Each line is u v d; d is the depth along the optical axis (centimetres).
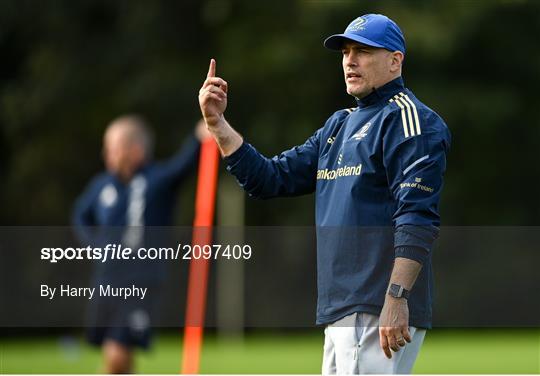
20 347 5984
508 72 9075
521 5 8894
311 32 8700
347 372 1866
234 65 8875
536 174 9244
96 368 4225
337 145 1945
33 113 9156
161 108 9050
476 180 9175
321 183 1955
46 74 9281
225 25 9162
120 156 3362
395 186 1845
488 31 8875
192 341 2933
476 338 6081
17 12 9294
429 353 4650
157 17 9244
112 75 9369
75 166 9306
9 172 9544
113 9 9431
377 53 1908
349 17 8444
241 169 1984
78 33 9400
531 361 4225
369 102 1922
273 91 8931
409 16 8206
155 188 3347
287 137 8825
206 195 3000
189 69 9119
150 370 4062
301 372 3884
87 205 3394
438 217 1819
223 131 1981
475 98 8700
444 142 1844
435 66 8762
